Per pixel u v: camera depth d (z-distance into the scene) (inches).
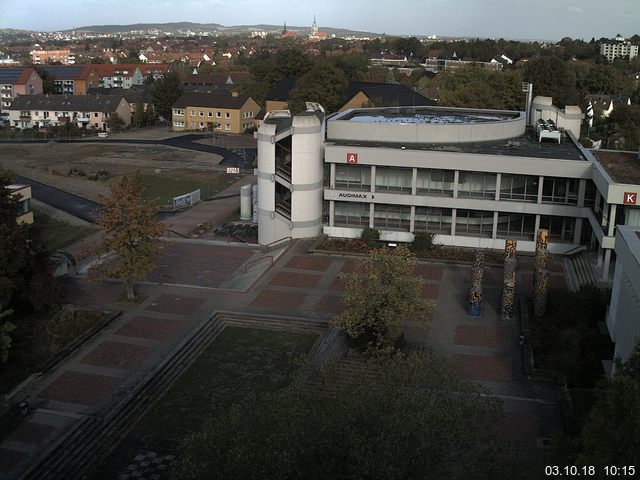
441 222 2687.0
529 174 2509.8
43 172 4350.4
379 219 2748.5
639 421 879.7
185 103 6535.4
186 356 1750.7
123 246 2037.4
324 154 2684.5
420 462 928.3
